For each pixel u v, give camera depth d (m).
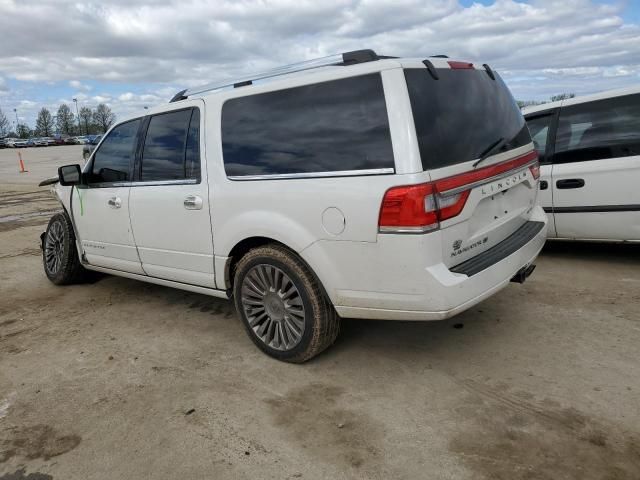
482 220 3.16
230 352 3.72
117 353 3.81
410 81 2.83
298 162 3.13
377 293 2.92
